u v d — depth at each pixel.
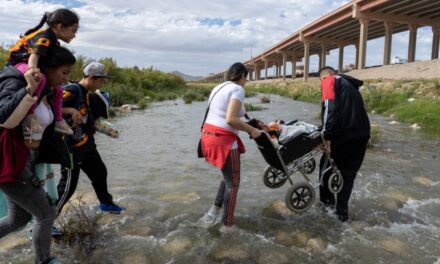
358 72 32.88
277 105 21.67
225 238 3.59
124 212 4.17
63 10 2.66
